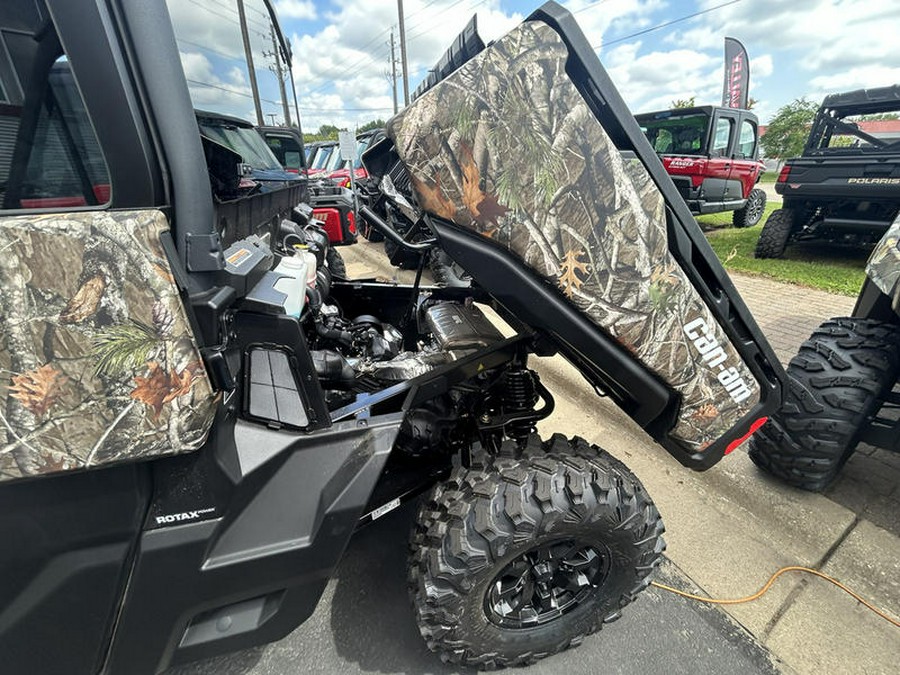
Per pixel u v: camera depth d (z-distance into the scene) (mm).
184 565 1000
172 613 1039
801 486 2098
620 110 946
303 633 1600
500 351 1487
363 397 1301
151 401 833
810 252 6926
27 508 877
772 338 3740
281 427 1112
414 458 1732
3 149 764
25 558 911
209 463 970
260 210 1660
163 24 741
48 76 737
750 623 1604
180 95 775
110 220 732
